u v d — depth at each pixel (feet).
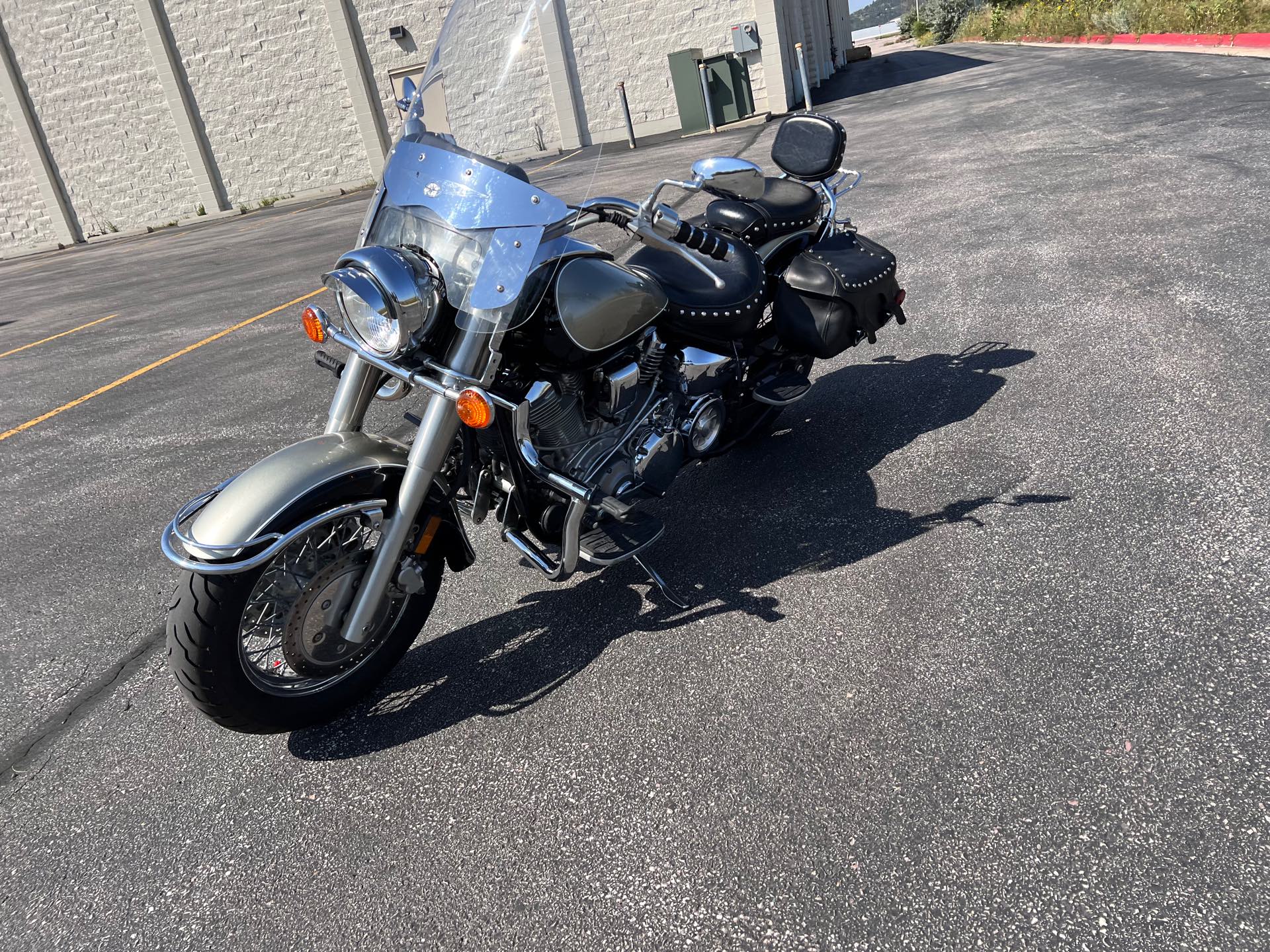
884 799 7.63
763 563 11.48
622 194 36.99
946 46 136.98
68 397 24.45
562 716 9.32
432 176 8.93
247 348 26.81
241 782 9.04
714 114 64.75
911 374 16.33
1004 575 10.32
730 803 7.87
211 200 75.87
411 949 6.97
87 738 10.05
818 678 9.21
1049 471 12.35
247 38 70.64
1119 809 7.19
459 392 8.35
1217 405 13.17
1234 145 28.94
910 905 6.68
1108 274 19.43
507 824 8.04
